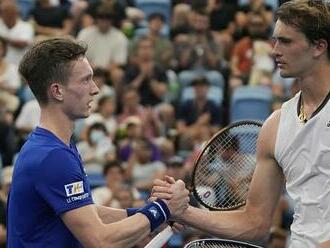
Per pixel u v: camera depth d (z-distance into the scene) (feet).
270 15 103.96
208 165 36.70
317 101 32.50
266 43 99.04
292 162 32.76
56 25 102.17
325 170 32.01
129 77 92.99
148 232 32.58
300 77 32.58
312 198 32.27
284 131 33.04
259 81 95.50
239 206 36.32
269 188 34.60
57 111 32.04
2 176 77.77
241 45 98.68
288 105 33.35
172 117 88.69
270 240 64.85
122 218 35.35
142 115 86.79
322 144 32.01
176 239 68.44
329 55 32.37
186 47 98.02
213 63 97.14
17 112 88.33
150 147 80.59
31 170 31.48
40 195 31.50
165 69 96.94
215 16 104.63
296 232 32.63
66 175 31.42
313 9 32.22
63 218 31.55
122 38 97.40
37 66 31.96
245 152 36.78
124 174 76.74
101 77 89.71
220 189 36.63
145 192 78.38
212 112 89.45
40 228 31.83
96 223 31.63
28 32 95.14
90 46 96.89
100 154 81.25
